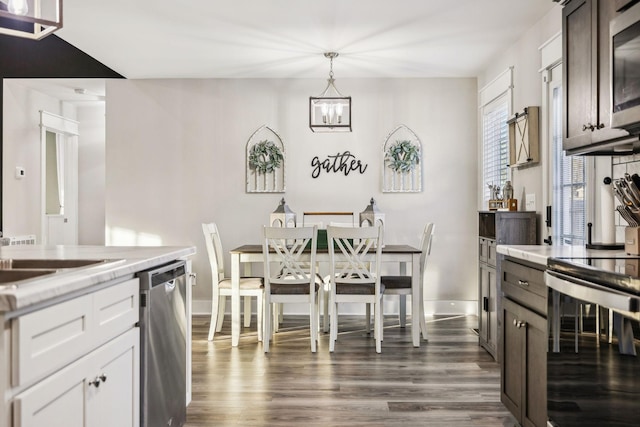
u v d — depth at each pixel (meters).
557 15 3.54
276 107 5.59
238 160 5.59
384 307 5.57
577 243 3.27
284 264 4.12
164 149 5.60
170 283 2.21
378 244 4.05
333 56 4.75
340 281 4.11
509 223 3.76
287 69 5.23
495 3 3.56
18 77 5.45
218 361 3.81
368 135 5.57
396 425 2.63
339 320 5.32
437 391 3.13
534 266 2.28
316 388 3.19
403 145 5.50
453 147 5.57
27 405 1.19
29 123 5.79
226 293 4.46
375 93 5.57
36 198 5.91
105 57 4.82
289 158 5.59
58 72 5.48
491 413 2.78
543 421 2.15
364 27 4.04
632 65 1.96
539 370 2.19
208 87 5.59
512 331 2.54
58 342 1.35
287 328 4.95
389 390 3.15
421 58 4.85
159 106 5.59
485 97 5.23
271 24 3.97
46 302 1.29
